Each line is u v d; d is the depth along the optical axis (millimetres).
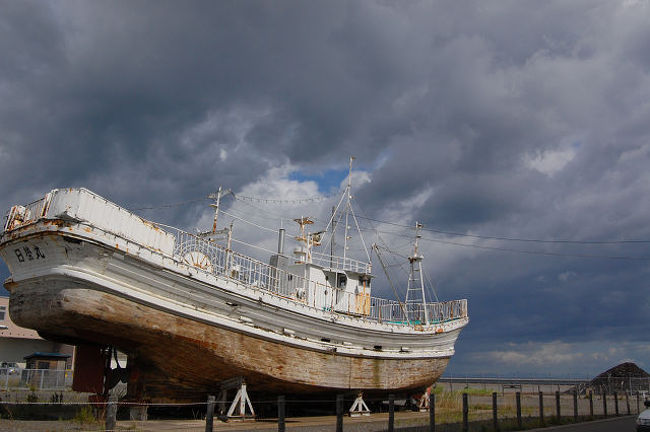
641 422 18516
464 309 35250
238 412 20984
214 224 22750
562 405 37875
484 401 39812
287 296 23031
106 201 16203
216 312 19188
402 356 28016
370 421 22547
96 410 18406
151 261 16828
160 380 19328
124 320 16438
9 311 16969
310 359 22719
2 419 17469
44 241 15320
